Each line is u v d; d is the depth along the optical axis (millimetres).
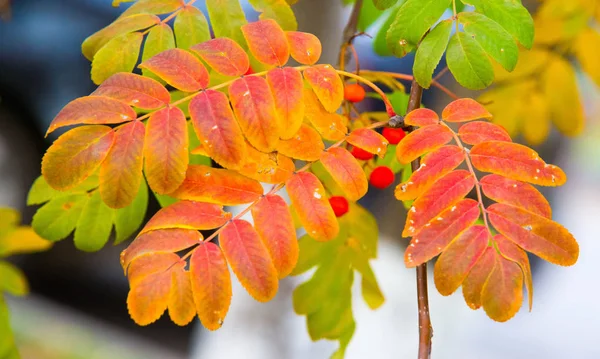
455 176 689
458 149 698
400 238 1330
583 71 924
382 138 707
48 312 2199
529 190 685
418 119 715
